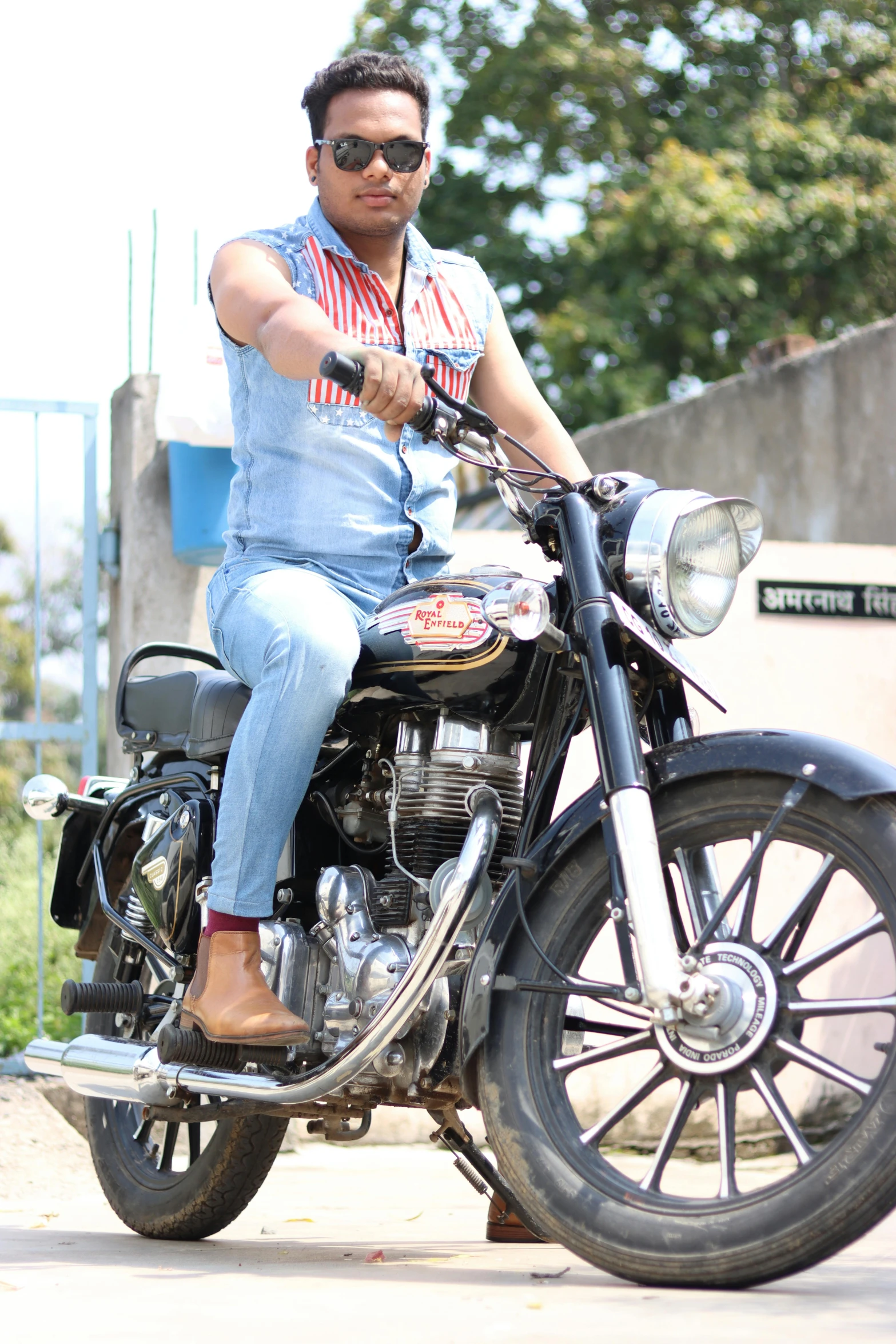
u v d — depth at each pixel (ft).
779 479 31.68
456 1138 9.41
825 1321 5.68
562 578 7.50
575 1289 6.65
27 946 18.28
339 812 8.68
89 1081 9.30
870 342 30.22
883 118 57.41
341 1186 13.69
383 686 8.13
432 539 9.02
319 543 8.74
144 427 17.35
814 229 51.85
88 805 10.87
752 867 6.57
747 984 6.44
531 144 58.85
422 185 9.09
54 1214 11.64
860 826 6.35
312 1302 6.52
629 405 50.08
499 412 9.64
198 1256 8.69
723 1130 6.45
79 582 18.54
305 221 9.06
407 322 9.07
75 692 24.38
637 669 7.41
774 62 59.88
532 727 8.03
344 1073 7.39
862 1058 17.92
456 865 7.51
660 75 59.41
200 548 16.40
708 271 51.34
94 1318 6.25
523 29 57.98
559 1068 6.95
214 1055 8.16
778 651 18.19
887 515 29.50
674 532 7.13
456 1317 5.99
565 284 56.44
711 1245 6.19
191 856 9.07
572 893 7.08
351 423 8.75
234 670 8.57
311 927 8.77
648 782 6.88
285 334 7.75
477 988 7.06
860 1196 5.89
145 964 10.69
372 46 59.06
